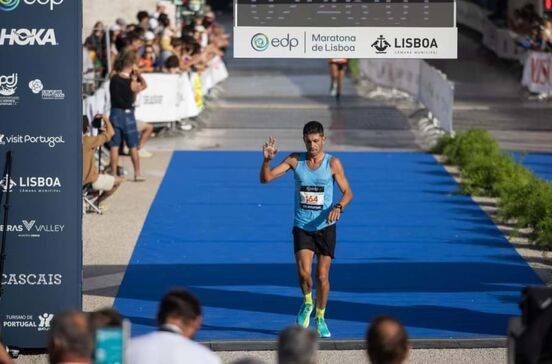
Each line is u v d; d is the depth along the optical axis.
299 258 16.31
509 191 26.31
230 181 29.42
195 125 38.06
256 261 21.53
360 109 43.00
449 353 15.82
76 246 16.03
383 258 21.72
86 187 25.39
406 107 43.41
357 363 15.49
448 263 21.31
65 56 15.71
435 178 29.91
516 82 50.53
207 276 20.42
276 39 16.25
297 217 16.36
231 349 16.00
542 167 31.22
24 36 15.63
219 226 24.44
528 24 52.34
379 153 33.53
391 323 9.65
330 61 46.06
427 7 16.33
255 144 35.12
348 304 18.55
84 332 9.59
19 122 15.77
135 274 20.52
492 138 32.84
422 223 24.78
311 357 9.28
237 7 16.23
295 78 54.03
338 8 16.31
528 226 24.17
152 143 35.12
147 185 28.73
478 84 49.94
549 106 43.38
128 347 9.98
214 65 47.50
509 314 17.94
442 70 55.00
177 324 10.23
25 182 15.88
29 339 16.16
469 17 69.88
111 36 40.62
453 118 40.34
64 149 15.85
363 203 26.77
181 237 23.42
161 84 36.22
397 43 16.36
